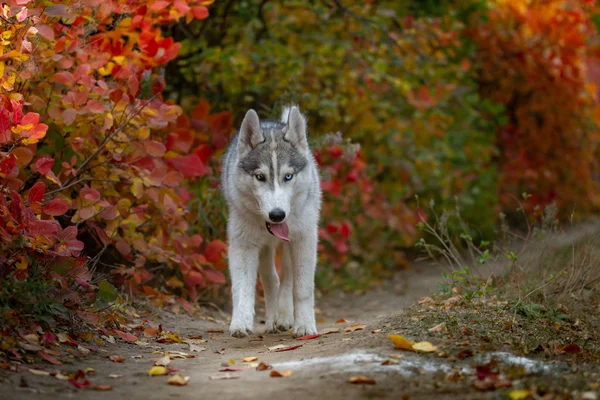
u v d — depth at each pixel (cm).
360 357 785
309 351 868
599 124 2561
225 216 1427
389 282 1884
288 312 1098
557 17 2189
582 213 2567
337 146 1548
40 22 980
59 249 902
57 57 1020
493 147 2289
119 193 1179
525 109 2408
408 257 2189
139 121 1119
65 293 889
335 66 1839
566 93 2330
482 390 668
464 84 2245
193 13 1227
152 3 1141
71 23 1056
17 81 986
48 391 679
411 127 2083
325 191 1802
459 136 2192
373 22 1767
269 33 1839
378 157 2073
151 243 1191
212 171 1442
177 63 1703
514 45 2309
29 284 838
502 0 2211
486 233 2159
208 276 1277
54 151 1075
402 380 702
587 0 2178
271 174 1002
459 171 2147
